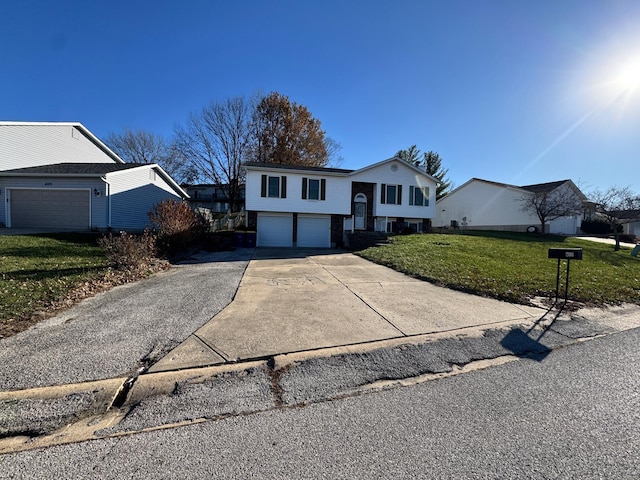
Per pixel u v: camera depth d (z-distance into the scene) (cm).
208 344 335
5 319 380
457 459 188
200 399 245
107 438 200
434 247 1184
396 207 1938
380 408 241
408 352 337
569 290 614
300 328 390
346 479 172
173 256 1008
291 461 184
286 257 1119
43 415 219
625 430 219
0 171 1433
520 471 180
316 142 3017
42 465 177
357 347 340
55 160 1706
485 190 2709
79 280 557
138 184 1683
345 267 878
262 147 2986
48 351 306
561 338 394
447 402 250
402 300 532
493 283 646
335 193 1817
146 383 259
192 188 4156
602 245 1625
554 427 221
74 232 1291
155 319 407
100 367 280
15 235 1077
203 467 178
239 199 3259
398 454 191
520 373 303
